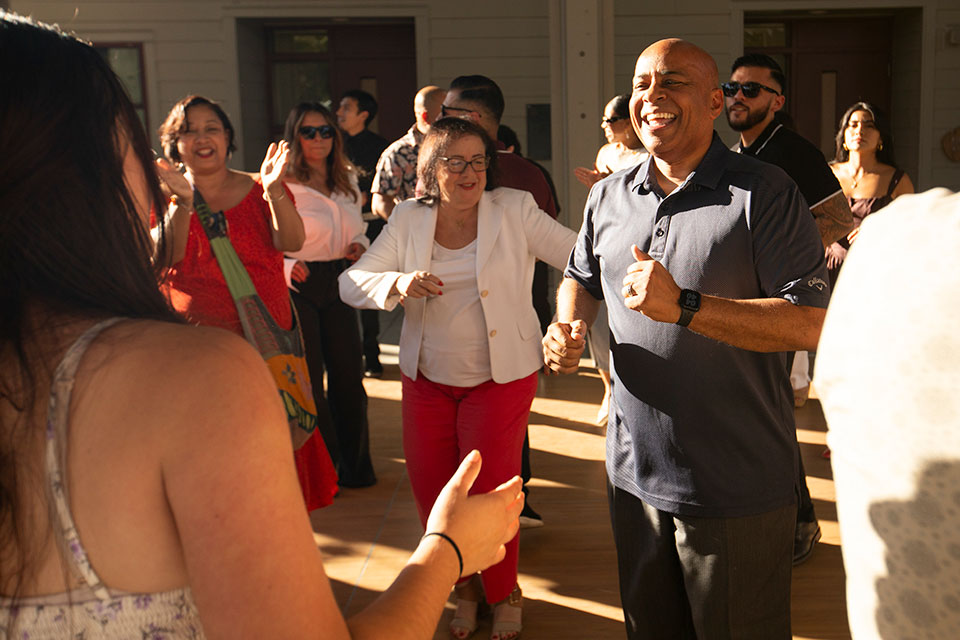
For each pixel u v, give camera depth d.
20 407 0.82
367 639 0.89
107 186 0.89
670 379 2.01
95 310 0.87
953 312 0.73
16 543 0.82
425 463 2.99
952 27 9.63
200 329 0.86
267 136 10.49
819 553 3.50
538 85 9.67
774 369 2.01
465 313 2.86
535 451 4.75
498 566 2.94
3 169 0.84
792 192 1.96
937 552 0.73
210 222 3.03
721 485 2.00
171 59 9.63
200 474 0.78
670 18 9.59
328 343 4.23
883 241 0.81
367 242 4.41
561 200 7.01
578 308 2.35
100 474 0.80
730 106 3.33
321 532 3.82
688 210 2.02
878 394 0.78
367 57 10.39
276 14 9.61
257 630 0.77
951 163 9.88
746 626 2.05
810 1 9.61
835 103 10.45
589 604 3.16
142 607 0.82
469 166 2.82
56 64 0.87
